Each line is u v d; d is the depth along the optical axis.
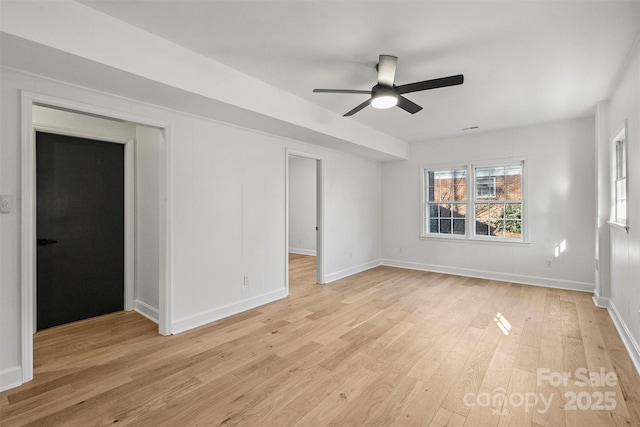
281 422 1.85
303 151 4.73
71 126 3.41
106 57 2.13
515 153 5.10
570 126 4.68
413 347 2.81
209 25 2.26
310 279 5.50
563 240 4.75
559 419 1.86
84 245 3.58
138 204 3.88
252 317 3.60
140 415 1.91
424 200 6.16
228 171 3.67
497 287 4.86
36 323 3.22
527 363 2.52
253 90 3.12
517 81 3.20
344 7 2.04
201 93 2.68
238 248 3.79
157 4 2.01
